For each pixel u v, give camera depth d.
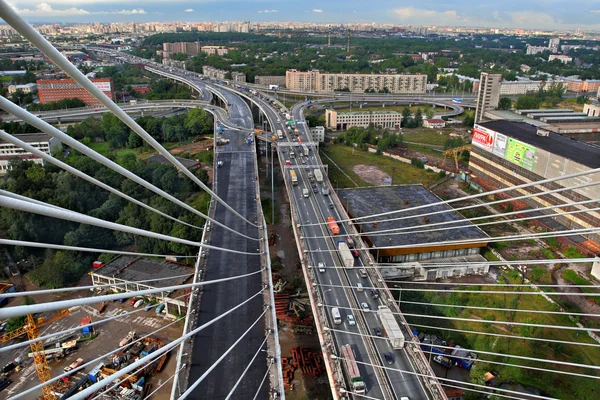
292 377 52.72
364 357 47.44
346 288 59.66
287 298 67.31
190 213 87.88
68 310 64.81
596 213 78.12
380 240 74.50
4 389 51.75
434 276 71.06
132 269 70.69
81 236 77.75
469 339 57.34
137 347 57.16
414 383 44.09
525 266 74.12
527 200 96.31
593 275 71.31
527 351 55.69
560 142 94.94
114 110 16.25
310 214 82.75
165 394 51.09
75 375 53.62
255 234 71.94
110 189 22.62
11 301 67.19
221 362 44.47
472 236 76.50
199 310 52.59
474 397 48.84
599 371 52.59
